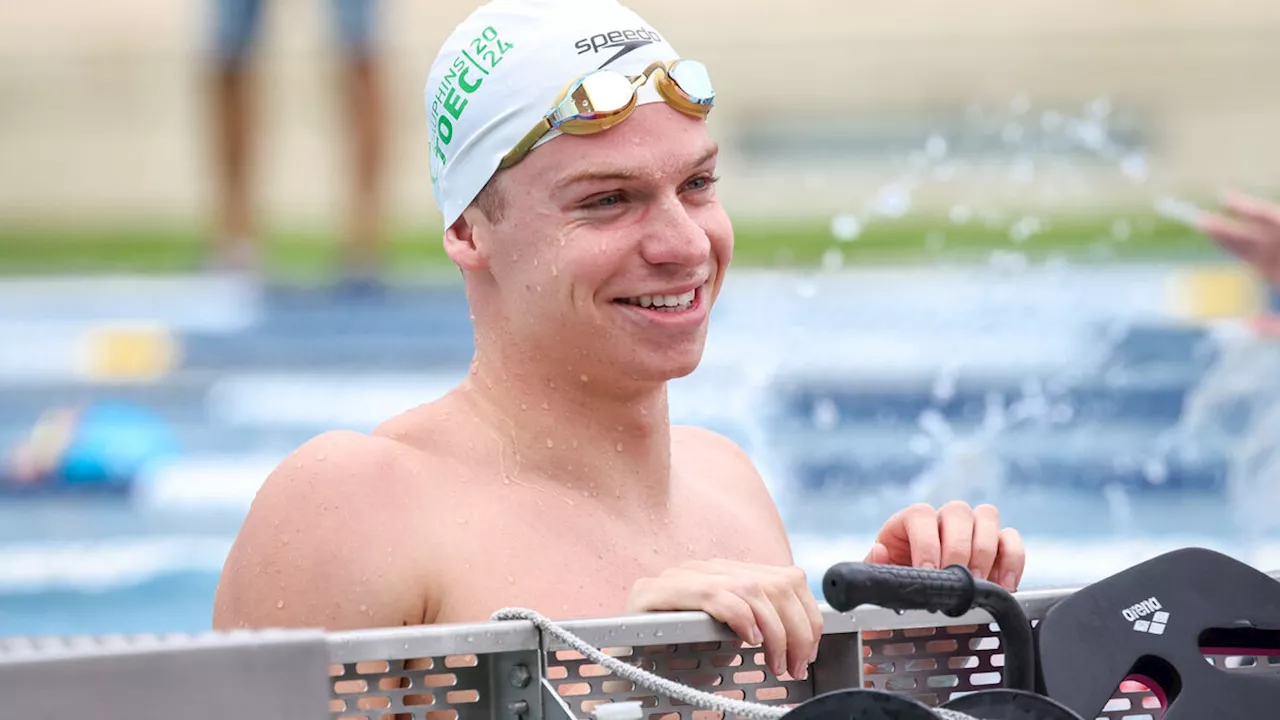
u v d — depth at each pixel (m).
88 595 20.95
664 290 7.75
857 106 46.72
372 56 36.34
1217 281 32.38
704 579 6.69
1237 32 44.50
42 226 46.44
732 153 46.84
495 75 7.95
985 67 45.97
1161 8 48.56
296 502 7.66
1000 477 25.48
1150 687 6.97
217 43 36.97
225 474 26.22
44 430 27.23
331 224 45.62
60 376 31.31
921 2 50.19
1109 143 44.59
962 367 29.53
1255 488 21.88
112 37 47.44
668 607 6.68
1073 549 21.48
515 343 8.10
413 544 7.62
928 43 46.31
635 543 8.12
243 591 7.62
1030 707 5.96
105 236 45.41
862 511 24.08
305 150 46.28
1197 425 24.86
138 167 47.03
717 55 47.19
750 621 6.50
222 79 37.03
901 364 29.98
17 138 46.72
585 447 8.14
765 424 27.78
